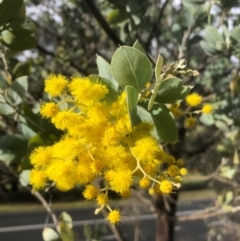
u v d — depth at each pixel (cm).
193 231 100
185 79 37
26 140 27
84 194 20
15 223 153
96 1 39
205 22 35
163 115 20
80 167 18
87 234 35
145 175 18
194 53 45
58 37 46
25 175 27
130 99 18
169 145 36
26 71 30
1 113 26
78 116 19
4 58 28
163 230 45
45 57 47
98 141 18
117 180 18
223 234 66
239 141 40
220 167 43
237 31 30
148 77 19
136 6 33
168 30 47
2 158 27
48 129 25
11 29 25
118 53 18
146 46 37
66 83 19
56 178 18
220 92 40
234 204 48
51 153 19
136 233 64
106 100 20
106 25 34
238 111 38
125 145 19
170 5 46
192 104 23
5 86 26
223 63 44
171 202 45
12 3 24
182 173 19
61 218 28
